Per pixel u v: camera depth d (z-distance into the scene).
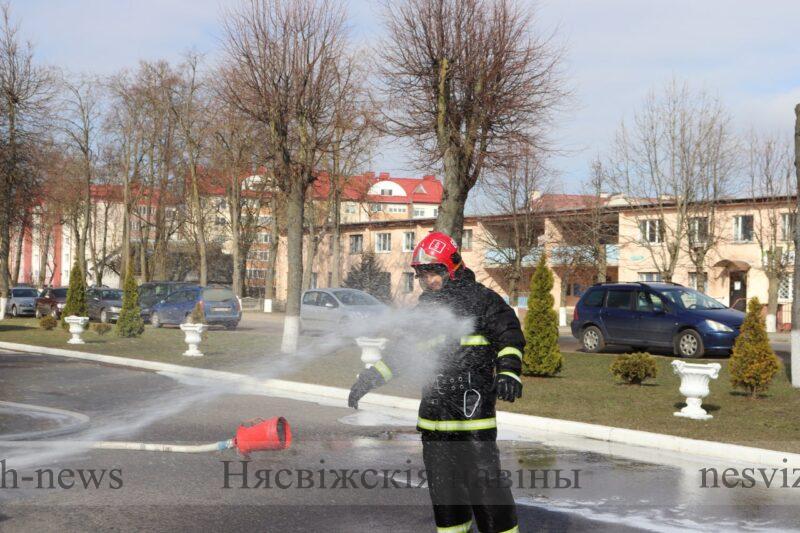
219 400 11.59
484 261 50.88
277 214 51.66
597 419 9.88
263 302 54.75
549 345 14.38
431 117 17.09
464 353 4.34
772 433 8.95
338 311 24.77
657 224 39.16
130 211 54.47
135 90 49.81
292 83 18.67
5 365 16.77
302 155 18.89
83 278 29.19
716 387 13.14
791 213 36.34
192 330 17.61
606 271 47.31
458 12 16.50
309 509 5.54
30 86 38.19
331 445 8.05
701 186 36.44
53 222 68.62
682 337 17.88
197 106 48.44
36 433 7.91
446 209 16.70
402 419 9.99
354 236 61.19
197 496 5.82
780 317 38.78
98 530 4.98
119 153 55.22
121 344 22.02
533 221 45.91
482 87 16.50
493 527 4.34
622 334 18.94
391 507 5.59
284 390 12.98
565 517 5.63
